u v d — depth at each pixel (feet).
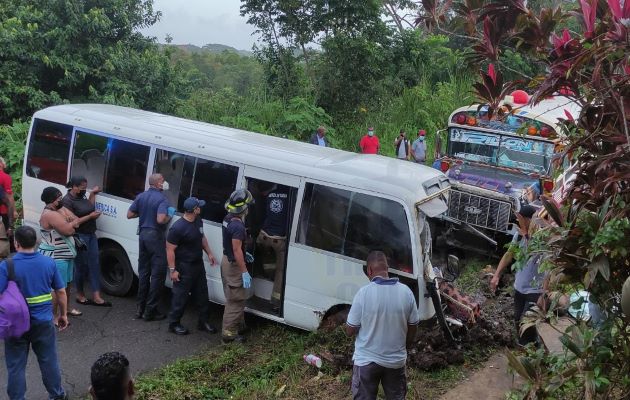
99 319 23.88
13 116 44.52
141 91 48.26
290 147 24.09
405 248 19.95
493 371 19.76
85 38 46.52
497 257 30.55
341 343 20.49
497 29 11.84
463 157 33.86
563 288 12.24
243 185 22.65
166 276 24.39
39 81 45.88
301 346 21.21
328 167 21.47
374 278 14.99
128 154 25.07
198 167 23.68
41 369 17.44
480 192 29.76
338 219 20.86
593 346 11.19
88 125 25.96
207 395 18.33
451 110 61.36
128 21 48.65
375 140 47.62
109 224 25.62
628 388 11.44
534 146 31.42
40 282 16.89
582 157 11.31
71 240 22.62
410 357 19.95
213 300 23.85
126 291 25.76
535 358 11.92
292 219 21.66
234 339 21.97
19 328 16.20
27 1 46.34
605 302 11.33
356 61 56.29
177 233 21.68
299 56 59.52
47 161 26.96
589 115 10.84
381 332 14.57
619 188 10.90
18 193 36.37
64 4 44.68
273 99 56.85
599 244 10.29
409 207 19.77
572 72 10.28
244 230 21.15
